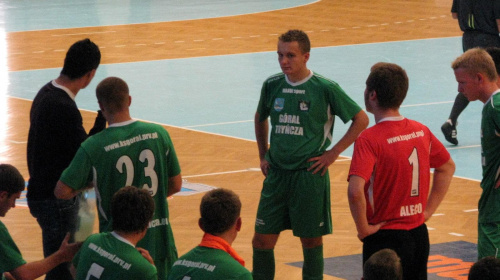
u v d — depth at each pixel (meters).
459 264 16.33
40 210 12.85
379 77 11.07
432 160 11.62
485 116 12.20
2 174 10.70
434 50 45.28
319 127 14.11
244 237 18.42
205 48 47.41
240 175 23.48
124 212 9.88
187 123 30.25
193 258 9.67
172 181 12.09
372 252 11.21
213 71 40.59
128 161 11.47
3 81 38.62
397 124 11.12
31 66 42.44
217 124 30.00
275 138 14.30
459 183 22.50
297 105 14.05
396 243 11.09
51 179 12.68
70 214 12.73
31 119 12.85
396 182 11.00
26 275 10.78
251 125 29.75
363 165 10.82
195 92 35.91
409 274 11.45
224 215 9.70
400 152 10.98
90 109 32.50
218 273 9.43
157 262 11.96
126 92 11.59
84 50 12.58
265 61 42.84
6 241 10.78
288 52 13.81
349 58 43.22
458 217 19.58
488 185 12.48
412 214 11.19
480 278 8.06
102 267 9.84
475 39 27.77
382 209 11.11
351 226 19.09
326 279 15.68
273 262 14.77
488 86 12.26
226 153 25.92
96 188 11.56
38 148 12.65
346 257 17.02
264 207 14.45
